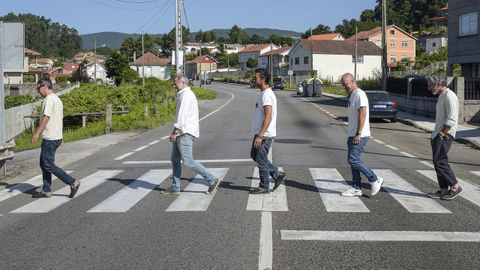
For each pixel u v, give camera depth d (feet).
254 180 32.71
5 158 35.12
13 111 80.89
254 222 22.90
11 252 19.44
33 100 119.96
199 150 48.47
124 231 21.85
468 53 108.88
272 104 27.50
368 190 29.50
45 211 25.82
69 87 162.09
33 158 46.26
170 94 135.33
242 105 139.54
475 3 106.22
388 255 18.57
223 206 25.98
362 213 24.41
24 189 31.71
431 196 27.73
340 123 80.23
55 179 35.09
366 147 50.49
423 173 35.17
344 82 27.50
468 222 22.86
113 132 70.85
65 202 27.73
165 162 41.68
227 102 155.63
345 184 31.30
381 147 50.65
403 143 54.65
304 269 17.21
